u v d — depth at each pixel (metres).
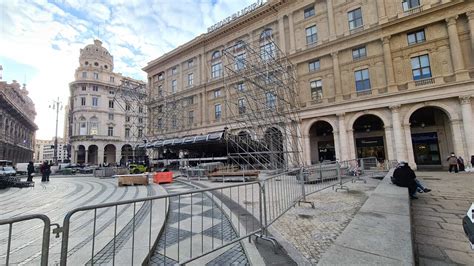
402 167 8.49
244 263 3.60
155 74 42.00
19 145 61.62
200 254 3.56
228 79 26.67
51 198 9.81
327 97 23.73
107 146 57.22
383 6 21.48
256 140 20.59
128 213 6.55
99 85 56.34
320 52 24.42
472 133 16.91
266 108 21.95
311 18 25.67
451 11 18.58
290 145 22.00
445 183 11.32
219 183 14.38
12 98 55.47
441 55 19.00
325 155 26.27
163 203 7.93
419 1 20.25
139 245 4.07
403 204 5.59
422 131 21.62
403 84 20.25
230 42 31.94
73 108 55.91
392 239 3.40
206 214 6.38
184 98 35.97
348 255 2.92
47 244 2.04
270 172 17.59
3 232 5.20
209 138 20.25
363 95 21.95
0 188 13.66
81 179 21.08
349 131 22.12
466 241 4.26
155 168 27.17
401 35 20.83
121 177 14.15
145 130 46.97
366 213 4.86
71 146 53.38
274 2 27.27
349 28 23.41
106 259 3.55
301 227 5.11
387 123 20.41
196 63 35.78
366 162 16.45
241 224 5.27
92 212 6.88
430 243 4.24
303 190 7.15
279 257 3.73
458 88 17.58
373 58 21.84
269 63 21.81
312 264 3.44
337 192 9.30
